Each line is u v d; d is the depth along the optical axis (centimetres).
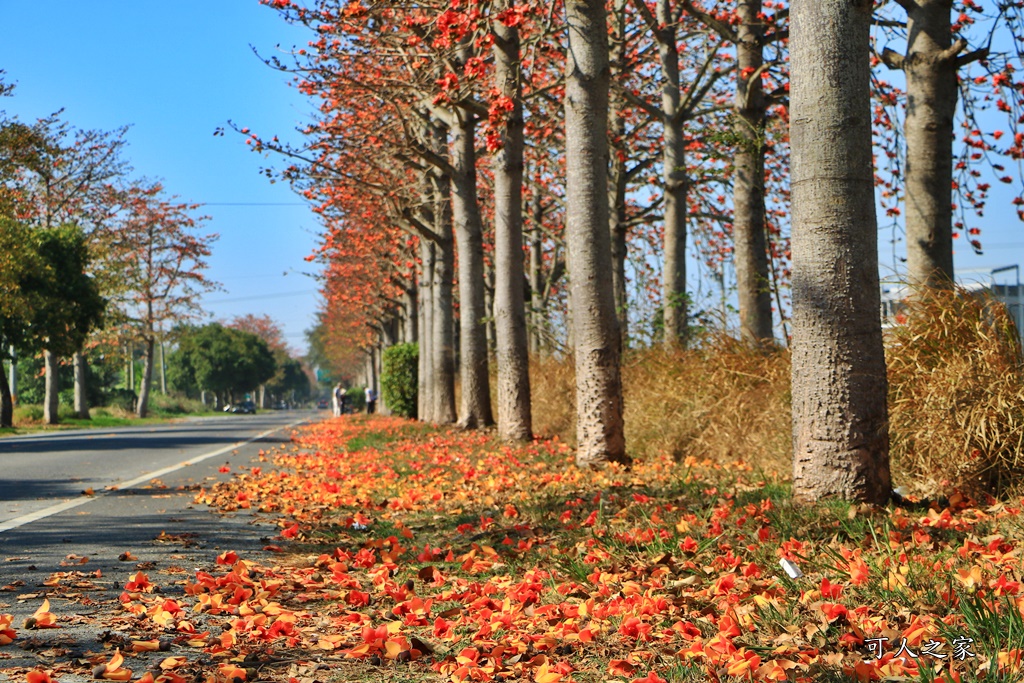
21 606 438
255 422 4534
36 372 6700
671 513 620
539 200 2333
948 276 812
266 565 570
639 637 378
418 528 706
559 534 610
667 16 1578
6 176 2995
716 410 1033
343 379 13500
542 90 1368
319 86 1666
